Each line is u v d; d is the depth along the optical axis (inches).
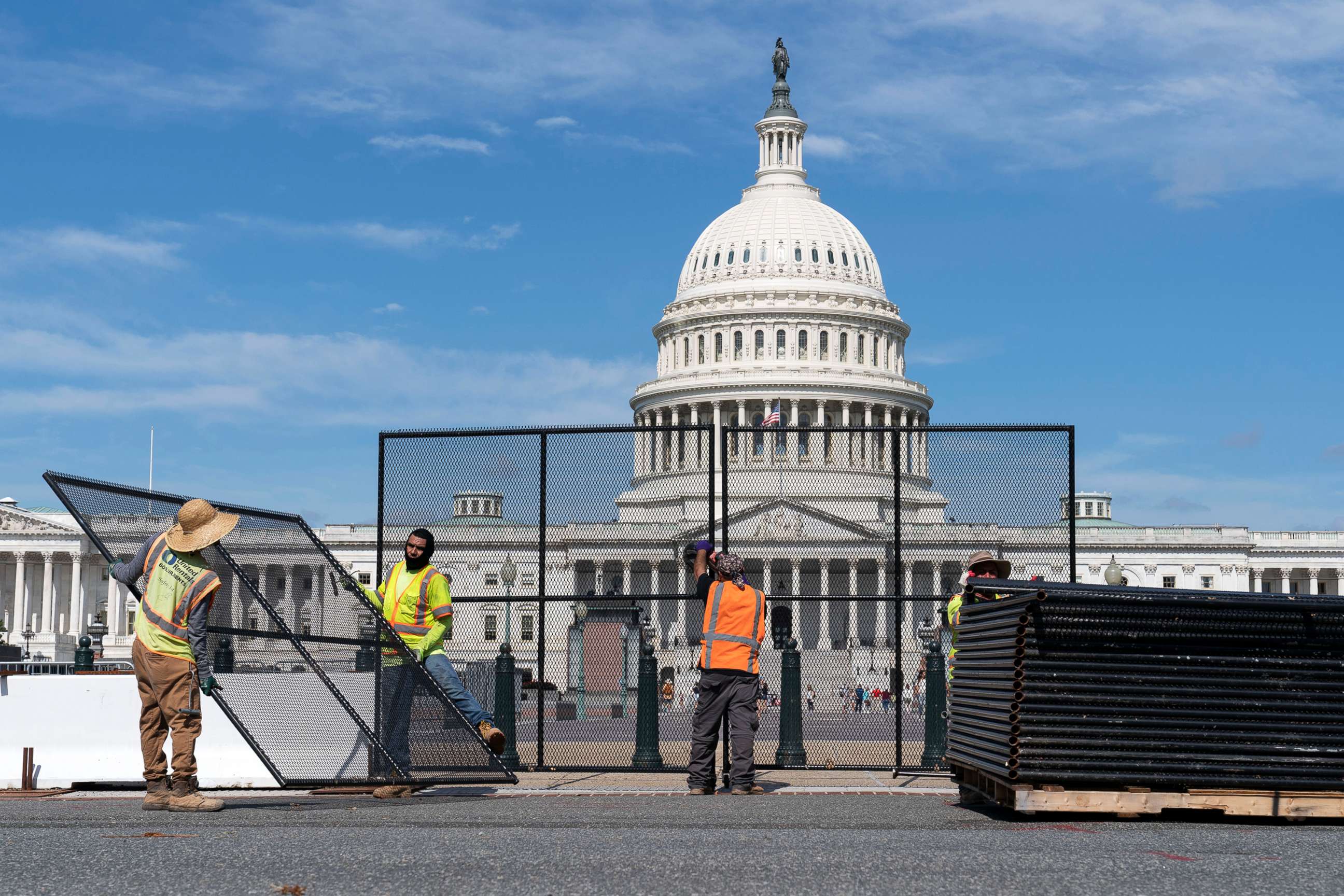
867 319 5797.2
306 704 621.9
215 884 305.1
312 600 631.2
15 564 5644.7
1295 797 468.8
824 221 6028.5
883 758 824.9
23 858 342.6
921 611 1969.7
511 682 767.7
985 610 518.3
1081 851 365.1
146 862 336.2
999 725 484.4
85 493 540.4
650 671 765.9
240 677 628.7
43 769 636.1
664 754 843.4
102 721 643.5
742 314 5738.2
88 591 5575.8
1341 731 477.7
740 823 444.8
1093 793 466.9
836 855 351.9
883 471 836.0
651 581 1694.1
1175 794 469.7
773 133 6205.7
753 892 296.5
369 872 322.3
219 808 502.9
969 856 352.8
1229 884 311.3
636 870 325.7
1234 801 467.8
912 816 481.7
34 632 5344.5
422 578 610.9
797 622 2117.4
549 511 791.1
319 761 617.0
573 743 944.3
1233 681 476.7
